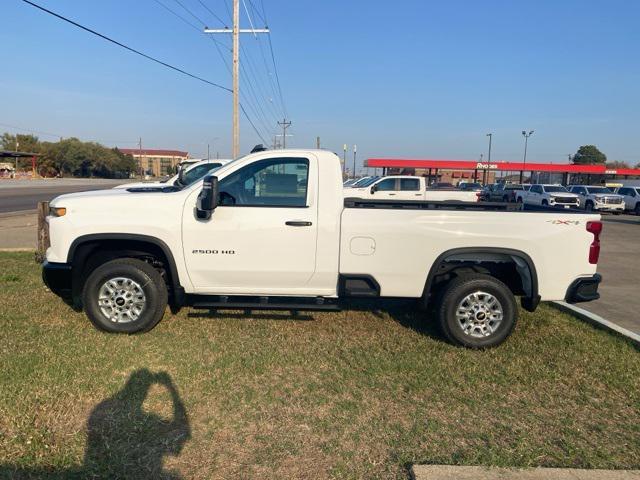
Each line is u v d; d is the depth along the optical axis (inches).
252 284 203.9
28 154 3125.0
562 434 140.2
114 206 200.1
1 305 237.5
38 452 122.7
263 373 172.6
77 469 117.3
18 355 177.8
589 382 174.2
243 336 207.6
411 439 135.0
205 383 163.0
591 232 200.2
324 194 199.5
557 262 199.9
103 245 209.6
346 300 262.8
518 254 198.4
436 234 198.1
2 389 151.8
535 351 201.3
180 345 194.7
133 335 204.1
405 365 182.9
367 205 221.9
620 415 152.3
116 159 4284.0
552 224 199.0
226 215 197.9
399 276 201.0
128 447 126.7
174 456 124.1
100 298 203.8
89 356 179.9
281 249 198.8
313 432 137.2
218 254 199.6
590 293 203.3
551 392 166.1
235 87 1072.8
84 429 133.6
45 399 147.2
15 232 520.1
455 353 196.5
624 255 492.4
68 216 199.9
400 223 197.9
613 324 232.2
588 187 1306.6
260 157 201.9
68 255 200.1
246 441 131.9
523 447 132.1
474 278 200.2
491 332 201.8
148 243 207.9
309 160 201.3
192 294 212.5
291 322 228.1
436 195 829.8
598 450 132.2
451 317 200.4
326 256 199.3
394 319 236.7
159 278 204.7
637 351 202.8
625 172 2186.3
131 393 154.0
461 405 155.3
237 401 152.4
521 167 2091.5
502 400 159.5
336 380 169.2
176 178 475.2
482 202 228.4
